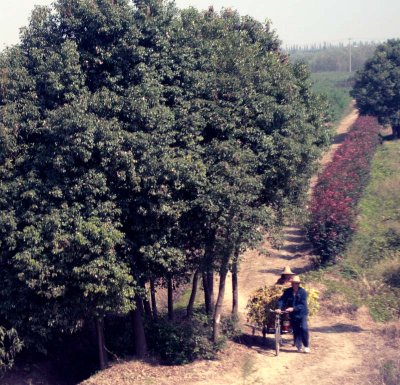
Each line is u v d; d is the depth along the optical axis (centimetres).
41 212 1285
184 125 1302
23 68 1342
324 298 1795
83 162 1270
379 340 1453
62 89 1295
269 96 1390
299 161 1414
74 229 1241
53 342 1656
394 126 4844
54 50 1350
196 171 1254
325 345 1441
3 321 1430
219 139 1351
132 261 1327
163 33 1336
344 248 2195
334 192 2411
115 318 1669
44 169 1303
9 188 1295
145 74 1304
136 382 1272
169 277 1433
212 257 1381
